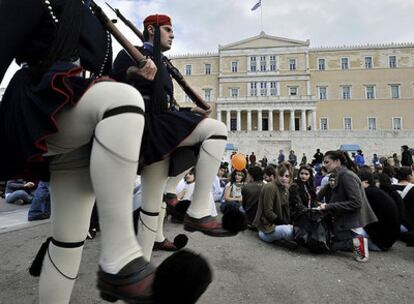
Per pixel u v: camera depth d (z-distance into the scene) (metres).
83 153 1.21
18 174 1.08
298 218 4.47
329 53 53.12
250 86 53.81
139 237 2.01
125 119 0.85
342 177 4.59
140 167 1.57
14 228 5.23
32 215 5.95
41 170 1.24
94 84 0.91
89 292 2.69
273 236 4.64
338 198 4.55
